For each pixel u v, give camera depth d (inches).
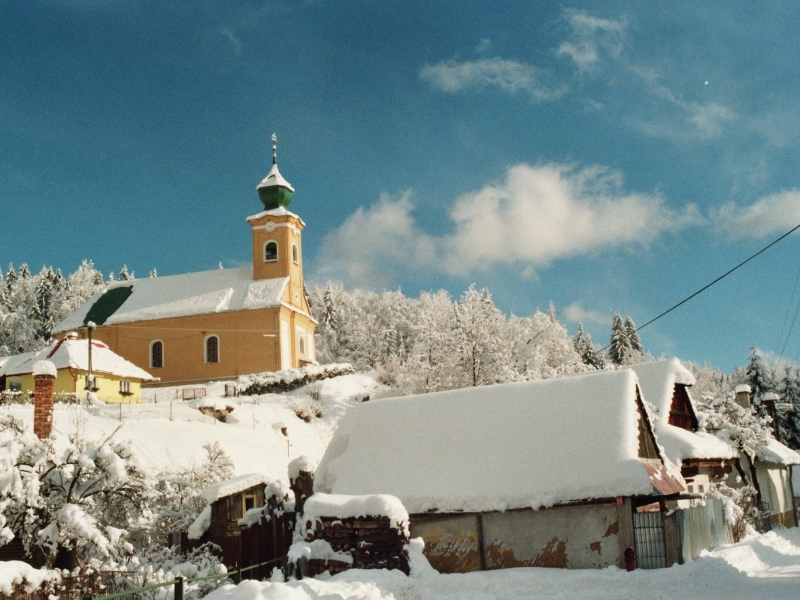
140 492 765.3
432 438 944.9
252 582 503.2
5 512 669.3
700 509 861.2
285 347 2605.8
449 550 844.0
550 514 808.3
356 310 4783.5
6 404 1599.4
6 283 5059.1
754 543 896.3
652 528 760.3
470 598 612.7
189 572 725.9
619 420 844.0
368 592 544.4
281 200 2839.6
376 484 914.7
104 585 650.2
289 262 2746.1
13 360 2246.6
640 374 1216.8
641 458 856.9
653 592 631.2
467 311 2277.3
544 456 842.8
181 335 2635.3
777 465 1546.5
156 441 1487.5
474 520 840.9
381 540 690.8
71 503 687.1
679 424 1242.0
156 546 876.0
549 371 1943.9
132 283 2901.1
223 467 1173.7
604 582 681.0
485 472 861.2
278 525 859.4
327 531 716.7
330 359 4328.3
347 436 1048.2
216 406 1950.1
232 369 2573.8
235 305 2615.7
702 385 4212.6
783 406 1978.3
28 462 697.6
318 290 4830.2
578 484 791.1
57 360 2041.1
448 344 2377.0
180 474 1117.1
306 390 2429.9
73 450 704.4
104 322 2699.3
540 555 804.0
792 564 807.7
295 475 894.4
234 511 912.9
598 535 783.1
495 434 904.9
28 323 4379.9
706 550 813.2
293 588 503.5
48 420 879.1
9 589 580.1
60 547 669.9
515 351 2440.9
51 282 4840.1
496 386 976.3
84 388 2033.7
